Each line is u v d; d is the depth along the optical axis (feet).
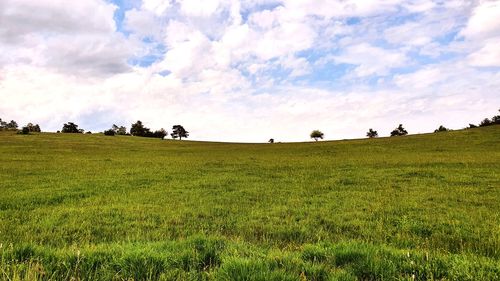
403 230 35.29
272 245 28.60
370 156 157.07
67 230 35.76
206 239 25.31
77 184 73.97
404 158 136.36
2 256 19.20
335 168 106.83
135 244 25.48
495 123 359.66
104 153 197.26
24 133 360.48
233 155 190.39
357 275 19.01
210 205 51.70
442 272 19.12
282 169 107.55
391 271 19.03
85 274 18.43
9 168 106.11
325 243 26.53
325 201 54.65
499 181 72.28
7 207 50.03
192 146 317.01
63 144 266.16
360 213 44.39
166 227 37.06
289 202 54.24
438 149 180.45
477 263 20.16
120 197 58.70
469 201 52.65
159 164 126.21
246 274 17.33
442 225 37.42
